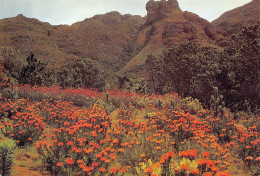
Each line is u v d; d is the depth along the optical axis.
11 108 8.95
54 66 88.44
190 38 136.75
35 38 167.12
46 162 4.35
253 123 8.99
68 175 3.70
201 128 6.98
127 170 4.59
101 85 44.59
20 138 5.63
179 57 23.23
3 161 3.55
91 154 4.15
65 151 4.50
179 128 6.35
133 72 107.00
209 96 16.73
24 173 3.93
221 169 4.45
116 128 6.02
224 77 16.41
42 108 9.95
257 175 4.73
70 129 4.90
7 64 26.75
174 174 3.28
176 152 5.48
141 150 4.98
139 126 6.50
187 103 12.73
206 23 156.88
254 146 5.66
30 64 21.38
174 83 24.08
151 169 3.17
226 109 13.77
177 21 155.62
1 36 156.75
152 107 11.66
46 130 7.23
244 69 16.69
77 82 39.47
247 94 15.71
